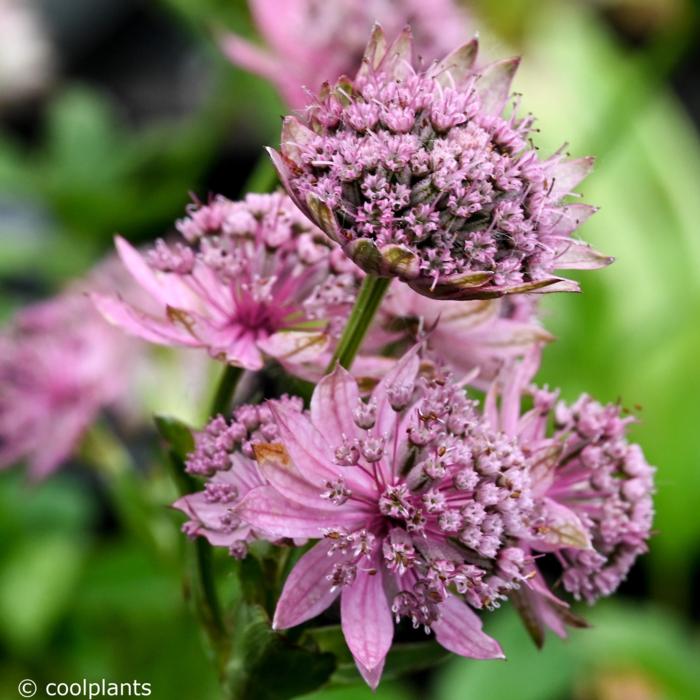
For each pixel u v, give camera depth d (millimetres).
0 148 482
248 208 259
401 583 239
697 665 414
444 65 248
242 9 423
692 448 456
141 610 373
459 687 387
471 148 238
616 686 438
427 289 237
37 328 342
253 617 251
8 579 383
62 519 408
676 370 466
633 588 486
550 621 253
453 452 238
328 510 239
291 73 335
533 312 271
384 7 334
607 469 253
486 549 235
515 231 239
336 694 361
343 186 238
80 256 480
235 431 245
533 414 252
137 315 256
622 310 483
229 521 245
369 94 241
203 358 315
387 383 241
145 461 403
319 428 239
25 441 339
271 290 259
